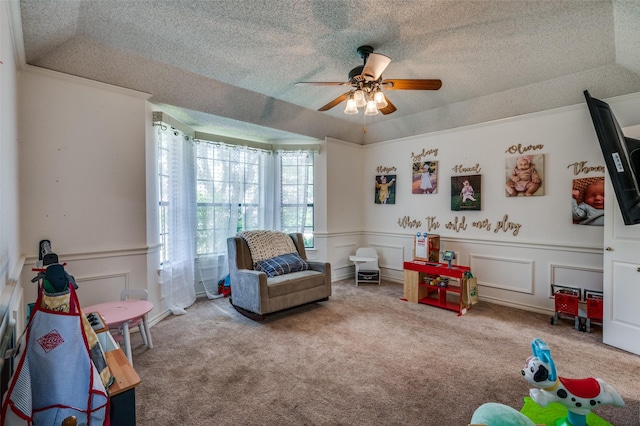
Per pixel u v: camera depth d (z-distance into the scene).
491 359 2.44
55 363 0.99
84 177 2.68
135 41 2.51
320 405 1.88
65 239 2.58
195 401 1.91
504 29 2.37
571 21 2.27
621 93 2.93
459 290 3.49
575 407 1.52
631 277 2.54
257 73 3.12
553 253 3.42
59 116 2.54
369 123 4.81
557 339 2.80
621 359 2.42
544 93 3.31
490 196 3.91
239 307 3.48
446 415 1.79
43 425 0.97
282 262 3.67
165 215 3.50
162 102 3.18
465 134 4.13
